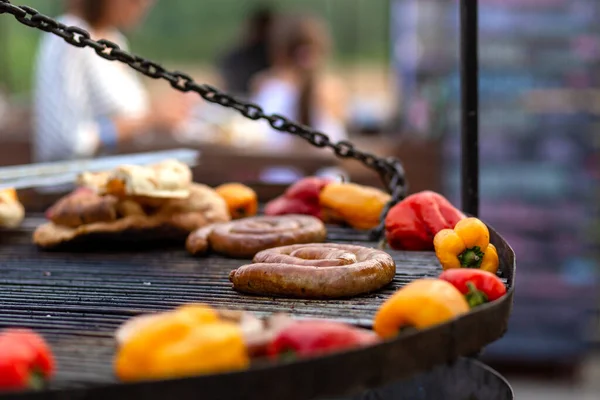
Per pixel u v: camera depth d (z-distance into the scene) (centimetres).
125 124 317
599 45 338
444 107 373
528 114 344
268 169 346
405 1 419
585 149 343
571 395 334
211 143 349
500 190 351
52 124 301
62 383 89
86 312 124
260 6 509
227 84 516
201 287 137
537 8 339
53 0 559
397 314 98
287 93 405
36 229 183
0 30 561
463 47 160
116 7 305
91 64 302
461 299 99
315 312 117
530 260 352
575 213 347
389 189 179
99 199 170
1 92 589
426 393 121
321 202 181
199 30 707
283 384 82
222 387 80
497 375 113
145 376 83
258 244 153
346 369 85
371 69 703
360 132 491
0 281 144
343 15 690
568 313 351
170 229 169
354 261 129
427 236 154
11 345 83
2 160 418
